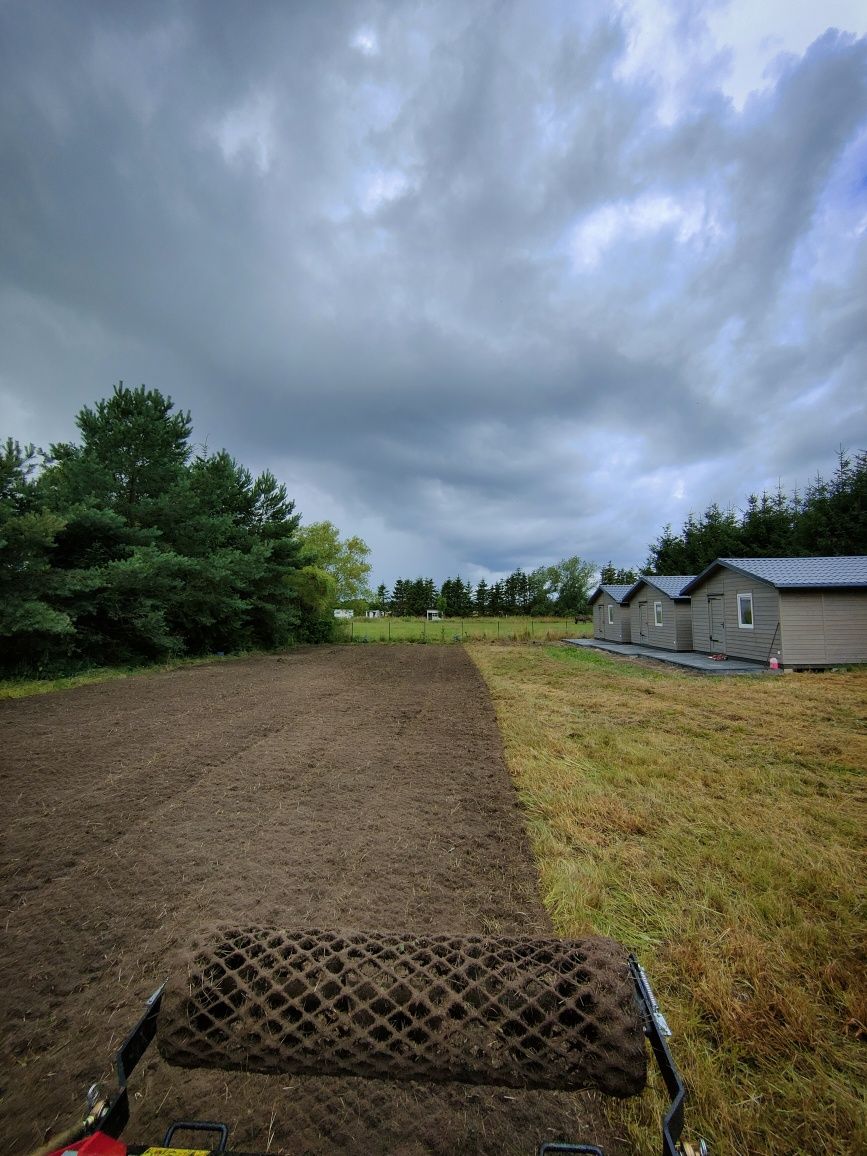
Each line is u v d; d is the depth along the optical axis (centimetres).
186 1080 184
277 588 2242
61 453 1625
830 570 1548
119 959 248
